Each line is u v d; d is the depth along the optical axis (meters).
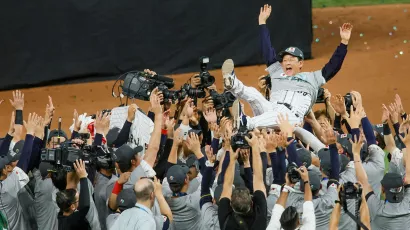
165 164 32.03
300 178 25.97
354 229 27.03
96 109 53.06
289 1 59.66
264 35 35.97
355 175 29.44
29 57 56.34
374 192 30.38
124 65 57.84
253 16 59.47
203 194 26.39
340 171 29.62
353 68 58.75
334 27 67.56
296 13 59.88
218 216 24.78
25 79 56.53
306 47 60.44
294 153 27.69
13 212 28.09
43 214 28.69
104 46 57.34
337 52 34.00
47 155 26.69
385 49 62.34
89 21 56.88
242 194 24.12
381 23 68.06
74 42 56.88
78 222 25.30
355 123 30.61
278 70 35.06
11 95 55.56
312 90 34.22
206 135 35.66
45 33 56.34
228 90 32.44
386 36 65.19
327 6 73.38
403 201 27.28
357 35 65.62
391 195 27.22
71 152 26.72
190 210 27.34
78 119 34.53
